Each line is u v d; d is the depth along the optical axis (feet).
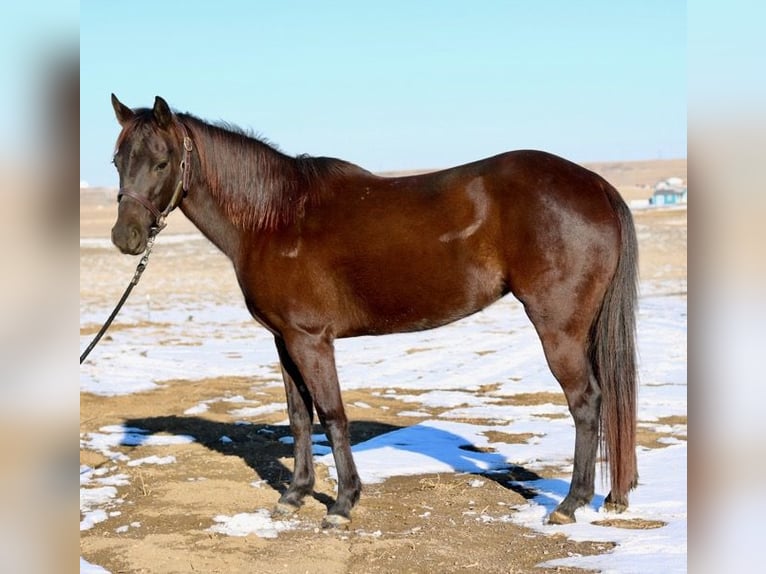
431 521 17.10
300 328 16.96
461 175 16.53
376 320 16.98
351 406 30.35
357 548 15.39
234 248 17.39
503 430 25.93
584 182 16.16
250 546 15.64
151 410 30.07
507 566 14.30
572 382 16.14
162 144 16.47
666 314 55.36
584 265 15.74
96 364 39.91
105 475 21.48
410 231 16.31
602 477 19.80
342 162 17.69
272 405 30.91
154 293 84.79
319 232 16.75
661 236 125.80
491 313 65.46
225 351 45.88
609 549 15.02
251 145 17.37
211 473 21.63
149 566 14.56
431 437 24.98
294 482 18.29
